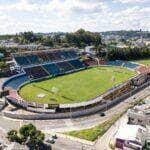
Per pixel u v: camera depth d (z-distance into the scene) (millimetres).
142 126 130375
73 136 126562
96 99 175750
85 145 117938
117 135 116375
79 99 182750
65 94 194375
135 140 111688
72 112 153250
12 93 189000
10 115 149125
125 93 196250
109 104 173000
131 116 140875
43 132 130125
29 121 144000
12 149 103062
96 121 146625
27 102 165250
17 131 127188
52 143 118500
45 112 154250
